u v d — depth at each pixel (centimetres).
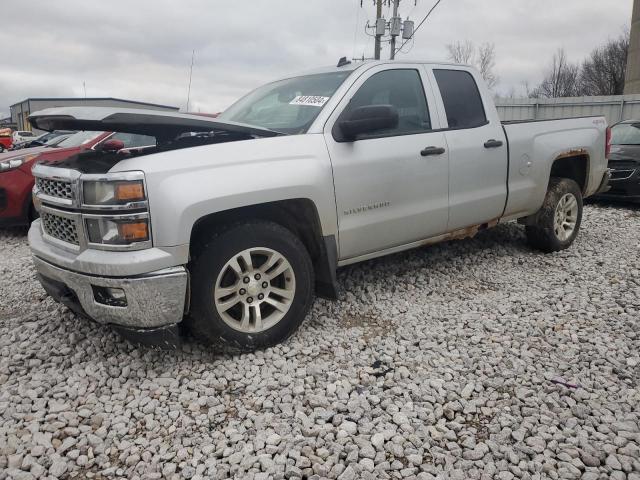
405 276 477
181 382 309
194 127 311
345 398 288
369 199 378
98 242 292
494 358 329
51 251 324
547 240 536
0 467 239
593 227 685
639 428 260
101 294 299
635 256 539
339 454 244
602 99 1677
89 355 339
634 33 2773
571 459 240
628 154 831
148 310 290
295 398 288
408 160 398
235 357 330
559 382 302
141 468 237
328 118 367
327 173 351
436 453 244
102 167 300
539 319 386
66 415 275
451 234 455
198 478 230
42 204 337
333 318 394
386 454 245
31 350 345
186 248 293
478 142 449
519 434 256
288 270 341
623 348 340
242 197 309
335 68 423
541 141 507
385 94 405
